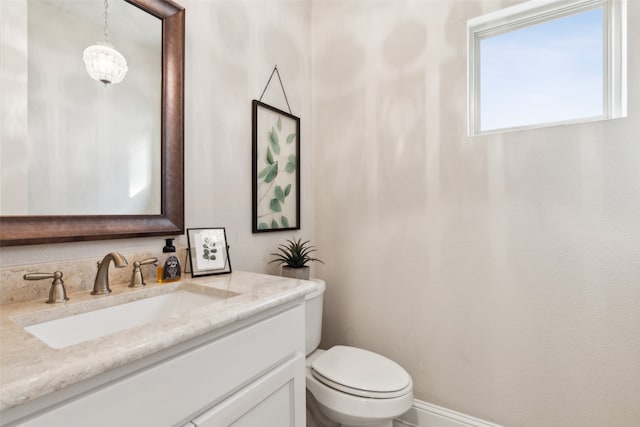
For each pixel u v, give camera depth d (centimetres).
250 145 160
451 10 161
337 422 149
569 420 135
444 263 161
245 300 88
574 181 134
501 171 148
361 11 188
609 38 138
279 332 96
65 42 97
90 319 88
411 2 172
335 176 196
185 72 131
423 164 167
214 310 78
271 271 171
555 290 137
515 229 145
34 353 55
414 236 169
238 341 81
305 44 200
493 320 150
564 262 136
